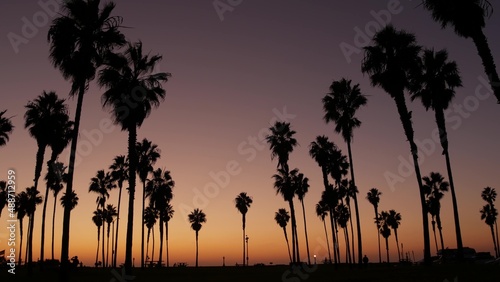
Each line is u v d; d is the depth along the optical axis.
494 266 23.48
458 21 20.30
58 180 49.44
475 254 50.41
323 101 39.31
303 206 60.66
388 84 28.89
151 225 81.50
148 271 48.69
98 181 68.94
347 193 61.69
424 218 26.94
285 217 87.44
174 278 32.38
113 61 23.20
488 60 19.06
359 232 35.38
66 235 18.72
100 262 80.94
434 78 31.59
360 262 34.62
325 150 48.72
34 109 35.94
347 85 39.25
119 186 60.22
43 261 41.66
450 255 50.00
